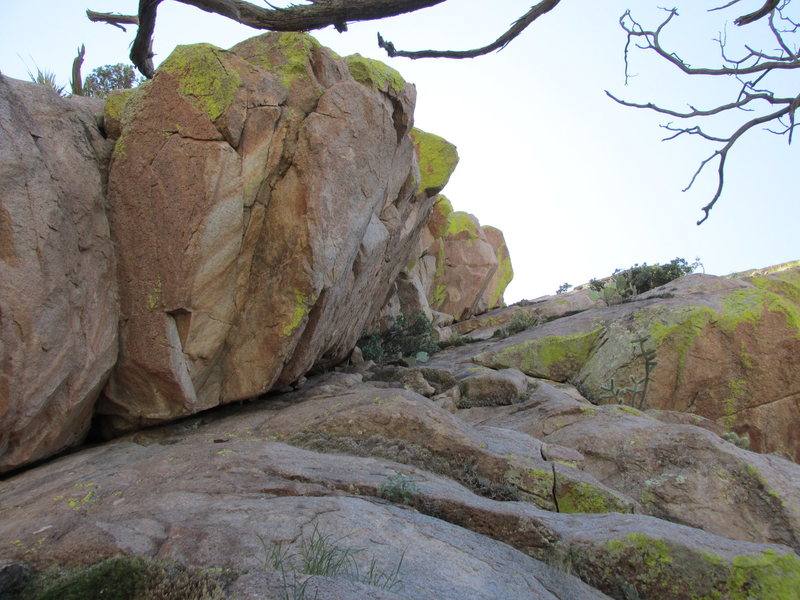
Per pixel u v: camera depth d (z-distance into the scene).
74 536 4.62
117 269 8.00
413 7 4.00
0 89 6.80
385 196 11.23
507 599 4.29
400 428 7.51
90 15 6.89
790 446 13.19
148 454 7.29
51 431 7.20
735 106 4.13
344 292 9.91
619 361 13.98
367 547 4.56
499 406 11.31
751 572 4.95
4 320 6.38
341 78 9.41
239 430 8.02
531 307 23.62
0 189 6.48
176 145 7.91
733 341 13.68
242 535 4.50
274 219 8.50
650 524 5.56
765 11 3.91
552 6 3.98
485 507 5.73
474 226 26.08
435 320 20.08
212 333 8.34
